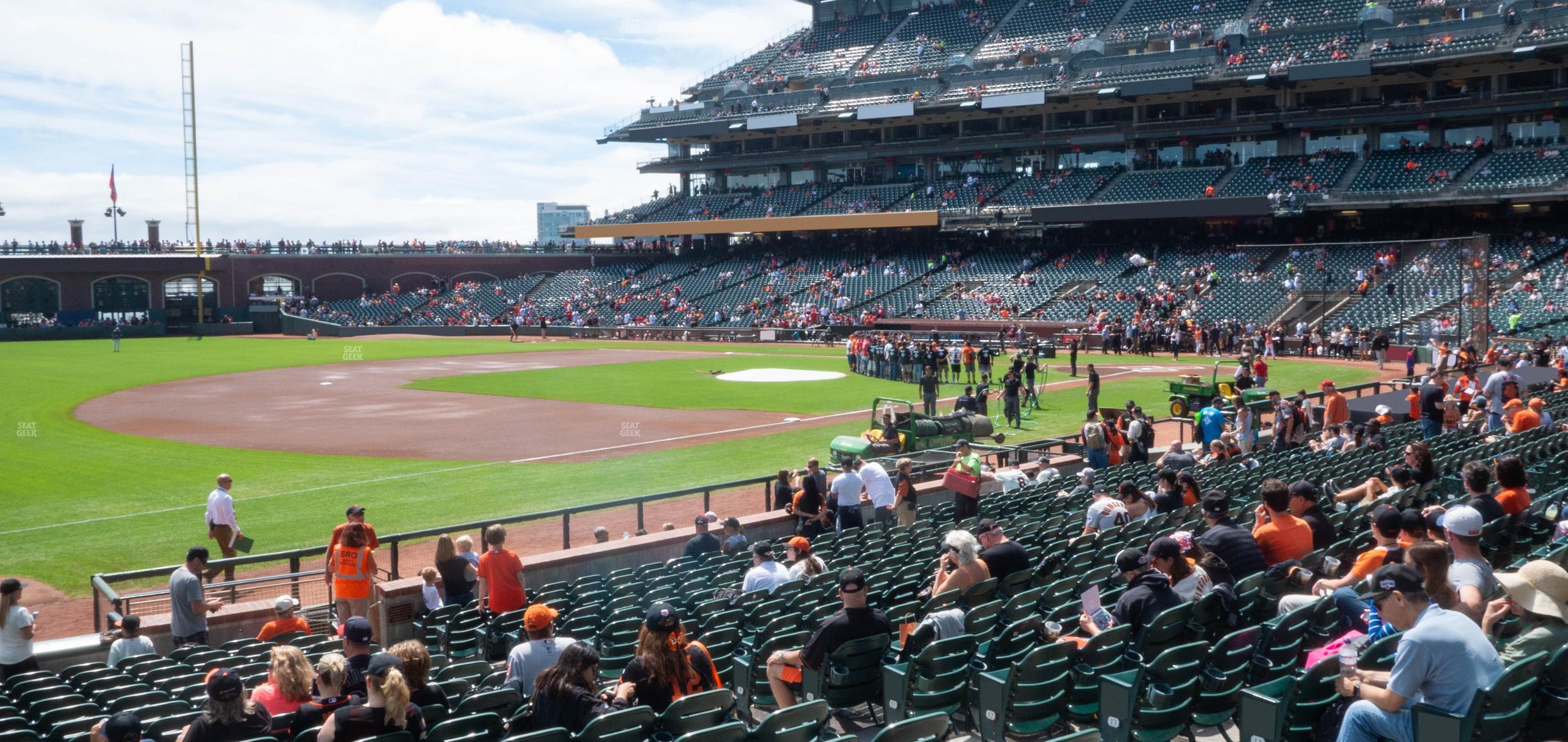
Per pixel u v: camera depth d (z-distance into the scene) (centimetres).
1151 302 6856
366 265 10156
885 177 9419
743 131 9438
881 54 9350
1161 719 809
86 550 2081
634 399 4469
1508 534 1133
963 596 1112
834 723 982
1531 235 6362
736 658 1028
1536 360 4422
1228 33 7450
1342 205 6800
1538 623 723
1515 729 655
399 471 2883
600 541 1786
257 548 2080
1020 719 849
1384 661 764
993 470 2478
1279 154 7762
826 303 8300
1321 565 1098
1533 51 6159
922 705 892
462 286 10188
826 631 905
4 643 1277
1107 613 964
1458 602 748
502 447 3281
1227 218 7675
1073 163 8575
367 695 813
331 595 1620
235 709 771
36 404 4438
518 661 941
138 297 9362
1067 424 3647
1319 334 5869
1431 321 5372
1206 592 963
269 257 9738
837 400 4388
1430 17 6981
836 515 1945
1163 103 8056
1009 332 6862
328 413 4103
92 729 852
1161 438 3378
